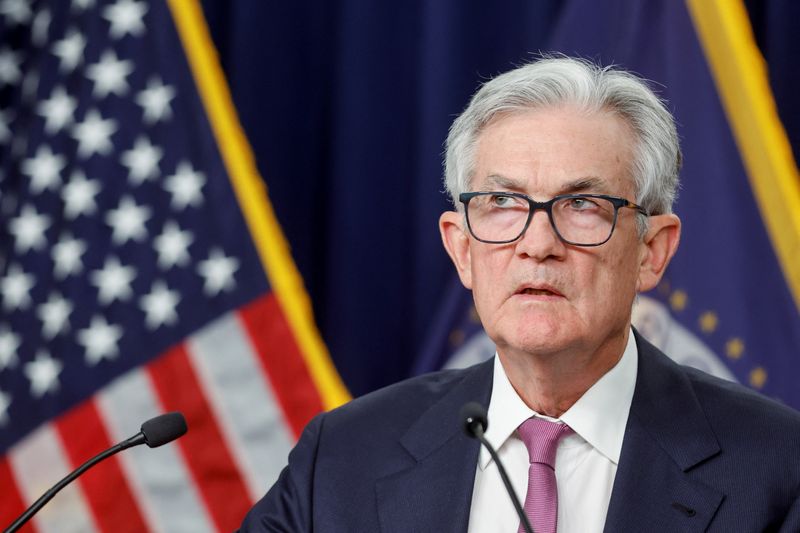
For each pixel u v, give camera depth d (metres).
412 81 12.23
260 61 12.38
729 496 5.50
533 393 5.84
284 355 10.97
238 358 10.98
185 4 11.52
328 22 12.49
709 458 5.64
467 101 11.95
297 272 12.16
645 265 5.91
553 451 5.76
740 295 9.80
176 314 11.05
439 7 11.91
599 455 5.77
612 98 5.61
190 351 10.98
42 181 11.37
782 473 5.55
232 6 12.51
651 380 5.96
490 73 11.97
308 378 10.94
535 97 5.59
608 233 5.49
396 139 12.22
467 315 11.01
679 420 5.80
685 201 10.02
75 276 11.11
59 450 10.85
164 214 11.21
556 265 5.42
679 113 10.07
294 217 12.40
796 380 9.61
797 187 9.87
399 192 12.22
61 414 10.89
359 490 5.97
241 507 10.84
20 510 10.82
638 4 10.26
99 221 11.20
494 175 5.56
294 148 12.44
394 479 5.95
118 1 11.66
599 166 5.49
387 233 12.19
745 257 9.84
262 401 10.93
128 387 10.91
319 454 6.19
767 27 11.34
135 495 10.84
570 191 5.48
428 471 5.93
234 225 11.16
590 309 5.45
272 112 12.41
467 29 11.96
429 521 5.76
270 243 11.13
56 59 11.72
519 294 5.46
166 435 5.54
